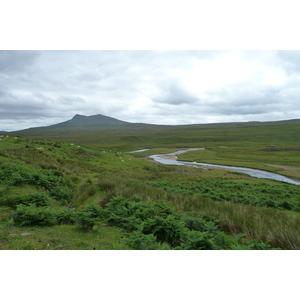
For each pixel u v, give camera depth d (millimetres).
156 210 8414
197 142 181625
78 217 6945
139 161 44750
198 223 7320
